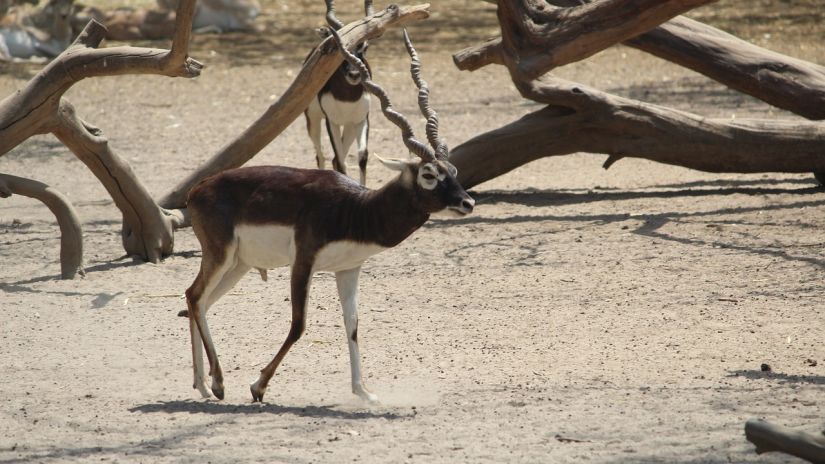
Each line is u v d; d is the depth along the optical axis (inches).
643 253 768.3
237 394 509.0
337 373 541.3
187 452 418.0
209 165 834.8
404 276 741.9
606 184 1041.5
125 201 788.6
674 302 651.5
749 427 378.0
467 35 2074.3
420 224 482.0
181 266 789.2
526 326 616.4
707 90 1524.4
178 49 713.6
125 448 424.8
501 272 740.7
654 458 402.0
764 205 900.0
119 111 1529.3
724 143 924.6
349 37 781.9
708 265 730.2
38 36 1898.4
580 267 741.9
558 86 940.6
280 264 510.6
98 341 606.5
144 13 1978.3
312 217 486.0
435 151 477.4
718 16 2092.8
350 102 1019.3
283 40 2075.5
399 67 1807.3
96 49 747.4
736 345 567.2
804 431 383.2
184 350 588.7
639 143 936.3
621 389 498.6
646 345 573.3
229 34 2143.2
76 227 757.9
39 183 756.0
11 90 1627.7
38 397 502.9
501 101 1523.1
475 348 578.2
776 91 930.1
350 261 490.3
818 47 1765.5
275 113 820.6
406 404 485.4
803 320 605.0
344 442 429.4
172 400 499.2
